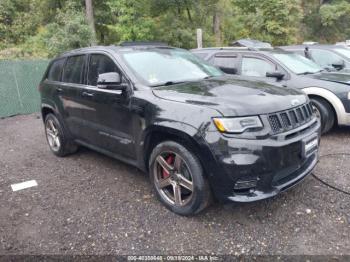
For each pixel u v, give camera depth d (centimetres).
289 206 362
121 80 406
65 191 438
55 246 319
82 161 553
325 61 862
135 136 391
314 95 605
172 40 2269
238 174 302
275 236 313
